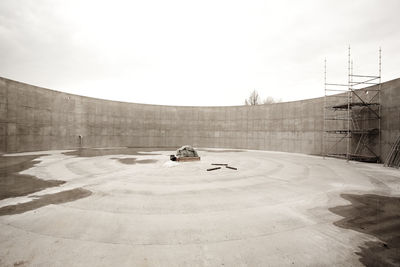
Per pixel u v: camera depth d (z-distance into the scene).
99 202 6.15
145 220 4.97
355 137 17.08
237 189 7.70
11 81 17.02
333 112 19.22
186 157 15.06
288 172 11.13
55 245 3.82
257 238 4.18
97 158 15.75
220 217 5.20
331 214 5.43
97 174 10.02
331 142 19.27
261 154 21.08
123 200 6.36
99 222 4.82
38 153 18.11
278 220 5.04
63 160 14.41
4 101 16.52
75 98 23.08
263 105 26.17
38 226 4.57
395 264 3.37
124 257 3.49
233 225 4.75
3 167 11.55
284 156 19.38
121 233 4.31
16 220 4.86
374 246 3.92
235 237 4.21
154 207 5.82
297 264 3.36
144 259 3.44
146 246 3.84
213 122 29.69
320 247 3.87
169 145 29.64
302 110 22.22
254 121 26.92
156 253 3.62
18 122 17.69
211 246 3.87
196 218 5.12
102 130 25.56
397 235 4.34
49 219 4.94
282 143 24.14
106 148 25.00
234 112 28.55
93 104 24.80
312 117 21.17
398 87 13.55
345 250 3.77
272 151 24.67
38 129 19.42
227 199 6.56
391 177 10.03
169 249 3.75
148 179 9.11
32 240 3.98
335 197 6.84
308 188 7.92
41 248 3.71
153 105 29.12
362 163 14.95
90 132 24.48
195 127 30.14
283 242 4.04
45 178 9.10
